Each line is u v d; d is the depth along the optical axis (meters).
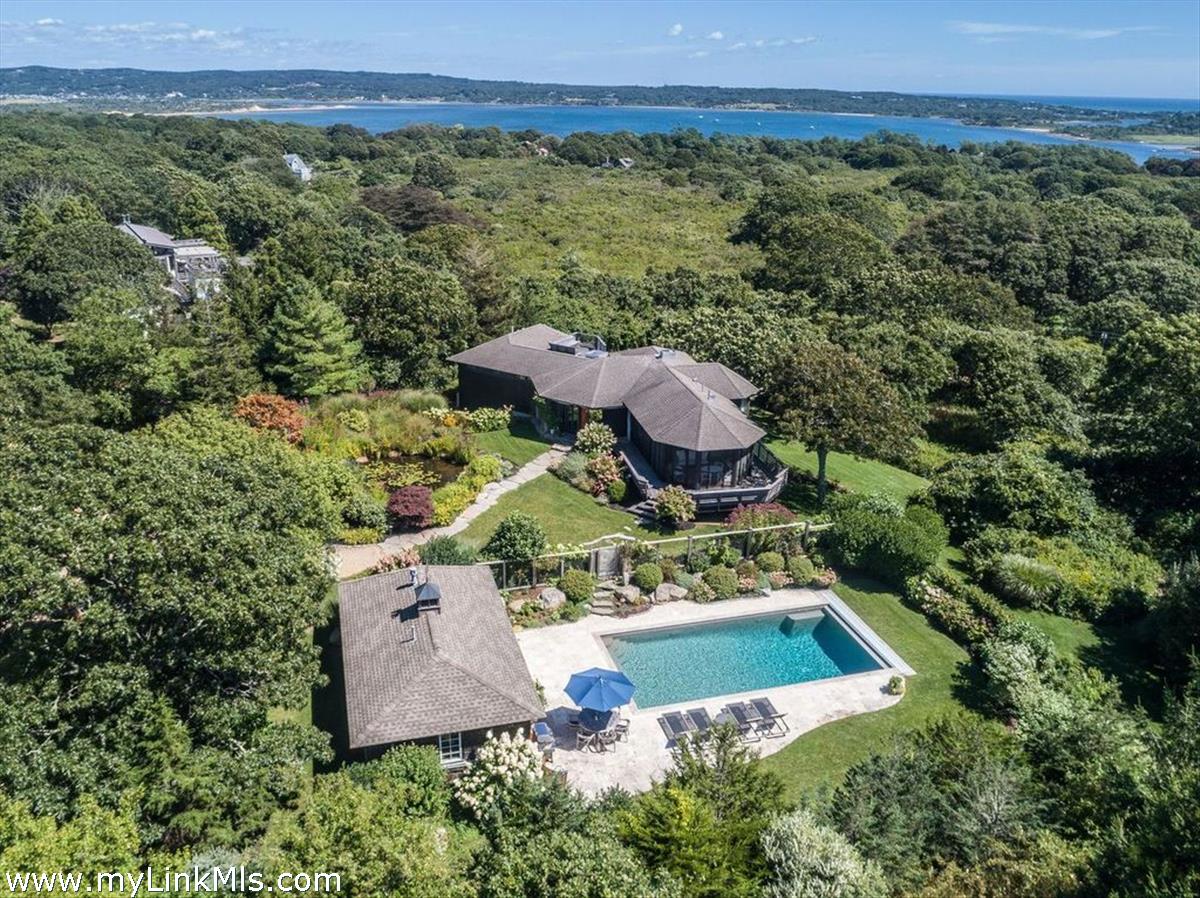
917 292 64.19
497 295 62.66
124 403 40.72
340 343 49.03
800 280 77.06
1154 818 15.49
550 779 19.72
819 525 34.75
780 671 28.36
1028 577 32.78
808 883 16.55
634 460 42.34
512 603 30.17
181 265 79.50
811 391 39.00
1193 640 28.84
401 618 24.84
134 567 18.08
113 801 16.23
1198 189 123.38
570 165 164.50
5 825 13.94
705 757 20.52
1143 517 40.81
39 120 161.62
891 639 29.84
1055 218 92.88
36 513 18.38
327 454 41.03
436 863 14.94
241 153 144.75
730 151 174.38
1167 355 42.59
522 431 48.03
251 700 19.31
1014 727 25.16
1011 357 52.75
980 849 18.23
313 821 15.16
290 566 20.64
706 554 33.53
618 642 29.64
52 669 17.58
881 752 23.34
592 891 14.02
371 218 103.12
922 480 46.09
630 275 86.38
